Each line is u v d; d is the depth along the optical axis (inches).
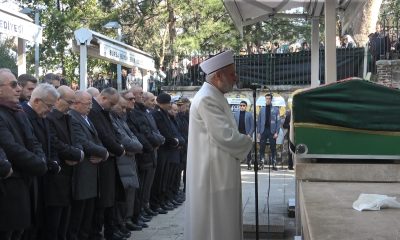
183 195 378.6
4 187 165.9
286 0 290.2
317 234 100.5
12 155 166.1
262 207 320.8
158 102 332.2
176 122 355.9
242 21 324.8
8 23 243.9
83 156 205.8
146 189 295.0
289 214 289.6
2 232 168.2
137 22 864.3
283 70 534.6
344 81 180.7
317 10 308.8
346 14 309.6
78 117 219.1
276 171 542.6
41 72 896.3
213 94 171.5
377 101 178.7
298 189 185.6
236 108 588.1
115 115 261.6
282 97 574.9
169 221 299.0
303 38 788.6
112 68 858.8
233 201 169.8
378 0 620.4
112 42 356.8
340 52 558.6
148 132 287.9
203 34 762.2
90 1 865.5
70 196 205.0
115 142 234.4
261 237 258.2
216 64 172.1
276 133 550.3
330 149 181.2
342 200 138.9
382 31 569.0
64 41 850.8
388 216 117.2
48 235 201.8
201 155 169.6
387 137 178.5
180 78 695.1
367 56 553.9
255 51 843.4
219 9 770.2
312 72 322.0
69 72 869.8
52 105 195.0
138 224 277.9
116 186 244.1
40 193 198.7
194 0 778.2
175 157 333.4
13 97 175.3
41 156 180.4
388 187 164.4
